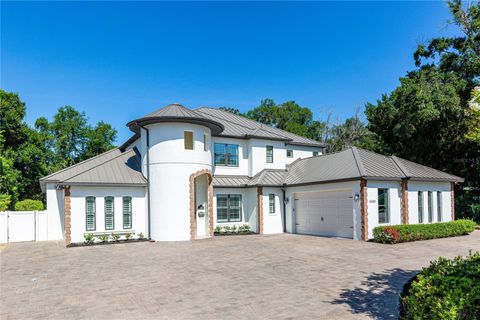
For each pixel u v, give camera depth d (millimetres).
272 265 12750
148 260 14070
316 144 29031
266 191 23766
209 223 21625
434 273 6664
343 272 11398
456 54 29422
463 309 4836
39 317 7672
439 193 22688
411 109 28047
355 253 14922
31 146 34969
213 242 18984
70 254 15883
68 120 43031
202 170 20875
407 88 28078
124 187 20469
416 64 31891
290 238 20484
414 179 20406
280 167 26641
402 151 31031
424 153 29750
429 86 27844
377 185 19406
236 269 12148
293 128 54719
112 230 19938
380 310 7578
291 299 8531
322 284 9930
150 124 20609
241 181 24516
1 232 20594
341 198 20406
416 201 20969
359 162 20266
